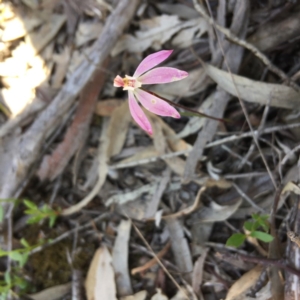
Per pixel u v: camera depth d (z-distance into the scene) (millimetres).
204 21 191
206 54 194
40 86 214
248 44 172
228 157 194
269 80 185
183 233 194
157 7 203
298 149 171
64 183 214
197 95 200
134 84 130
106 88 207
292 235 140
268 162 187
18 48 218
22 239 193
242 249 187
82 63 199
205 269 188
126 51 205
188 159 188
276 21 175
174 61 200
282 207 181
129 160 203
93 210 208
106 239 204
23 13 217
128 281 193
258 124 187
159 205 199
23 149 204
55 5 213
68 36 212
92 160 210
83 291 197
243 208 189
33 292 203
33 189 214
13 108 216
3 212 198
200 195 194
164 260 193
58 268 203
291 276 159
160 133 198
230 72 168
